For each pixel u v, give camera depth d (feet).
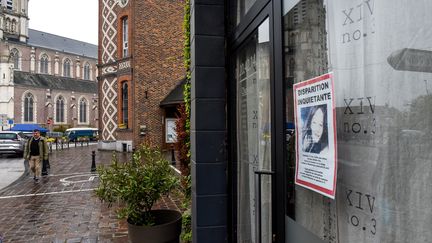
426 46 2.97
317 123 4.77
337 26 4.38
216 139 9.64
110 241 15.43
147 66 66.95
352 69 4.06
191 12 10.64
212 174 9.52
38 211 21.45
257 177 6.47
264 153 7.45
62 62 230.07
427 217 2.98
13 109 187.11
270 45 6.51
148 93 66.64
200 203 9.41
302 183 5.17
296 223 5.44
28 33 226.79
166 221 13.29
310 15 5.10
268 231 7.20
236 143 9.51
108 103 72.54
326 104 4.55
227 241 9.41
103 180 13.15
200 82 9.68
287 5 5.86
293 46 5.64
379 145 3.58
